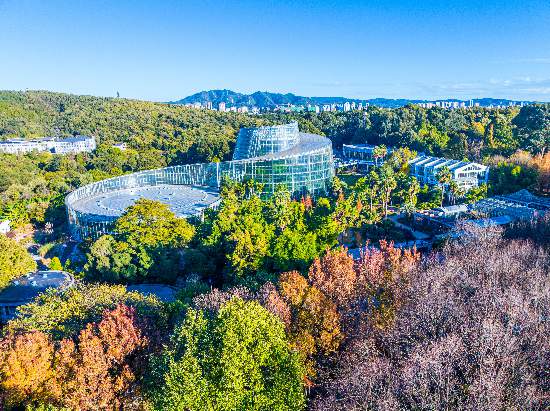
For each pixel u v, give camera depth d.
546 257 83.44
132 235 102.00
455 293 67.06
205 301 65.56
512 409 40.91
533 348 50.94
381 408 40.41
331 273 72.06
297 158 163.25
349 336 60.69
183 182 180.25
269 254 94.62
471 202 145.25
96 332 54.06
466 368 46.19
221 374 43.81
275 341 47.41
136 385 48.56
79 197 155.25
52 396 47.50
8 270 90.62
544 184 158.25
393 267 73.94
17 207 163.38
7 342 51.47
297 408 45.06
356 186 158.38
